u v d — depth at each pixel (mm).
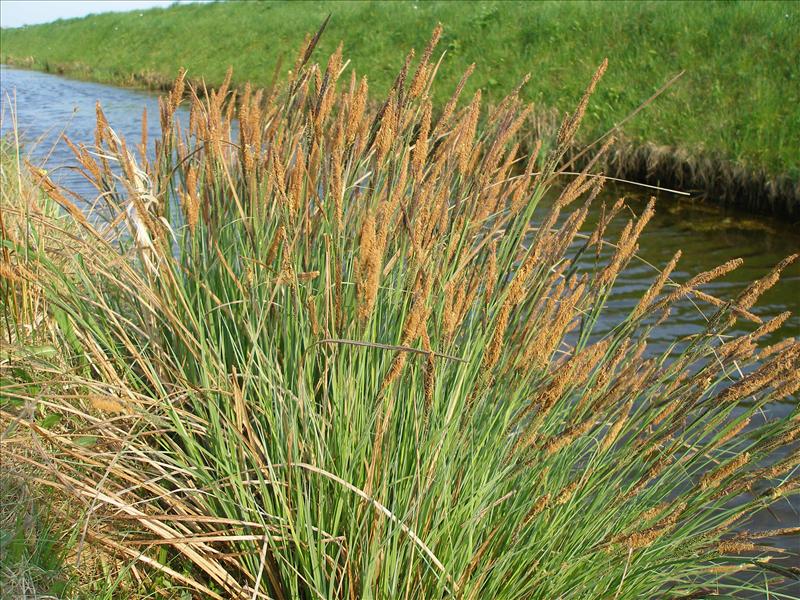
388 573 2039
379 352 2223
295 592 2135
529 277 2365
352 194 2537
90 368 2781
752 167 8586
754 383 2035
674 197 9469
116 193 2697
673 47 11930
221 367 2391
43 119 14297
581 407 2221
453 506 2156
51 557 2150
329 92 2359
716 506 2248
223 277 2641
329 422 2191
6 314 2773
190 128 2820
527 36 14820
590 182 2373
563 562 2145
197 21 28859
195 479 2428
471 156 2502
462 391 2199
